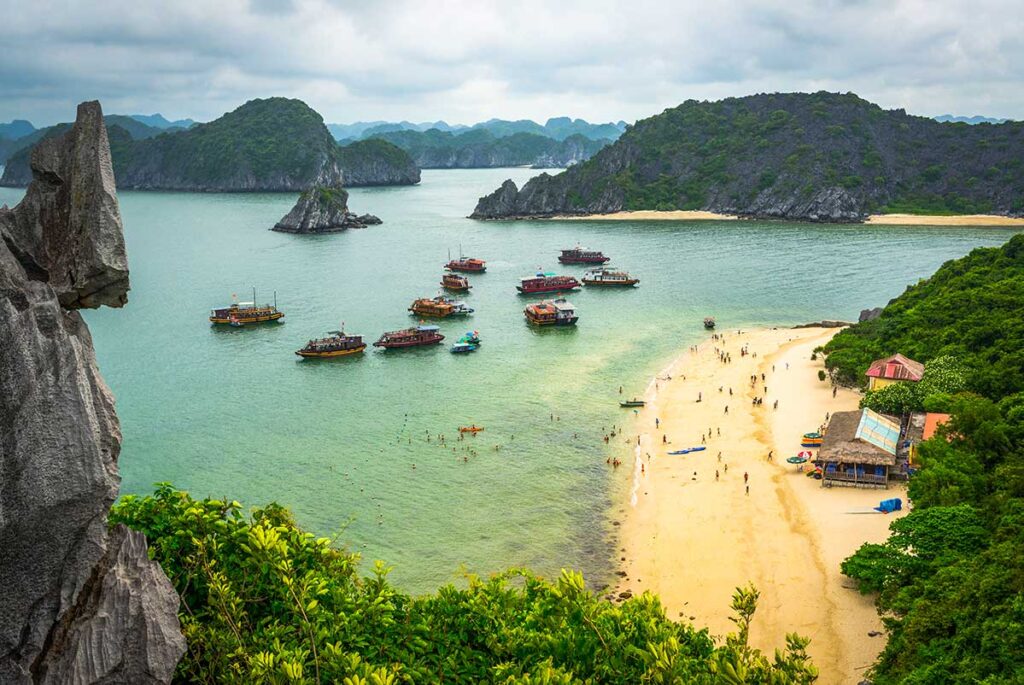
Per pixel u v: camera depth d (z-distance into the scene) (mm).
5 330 16391
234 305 169125
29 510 16766
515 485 85000
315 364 133250
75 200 19188
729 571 65750
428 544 72688
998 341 95250
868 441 80938
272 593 27859
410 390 118562
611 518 77312
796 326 154500
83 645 18281
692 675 27750
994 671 37062
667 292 189500
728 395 112500
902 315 120750
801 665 26719
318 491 84125
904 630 45406
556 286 192375
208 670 24750
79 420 17328
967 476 63250
